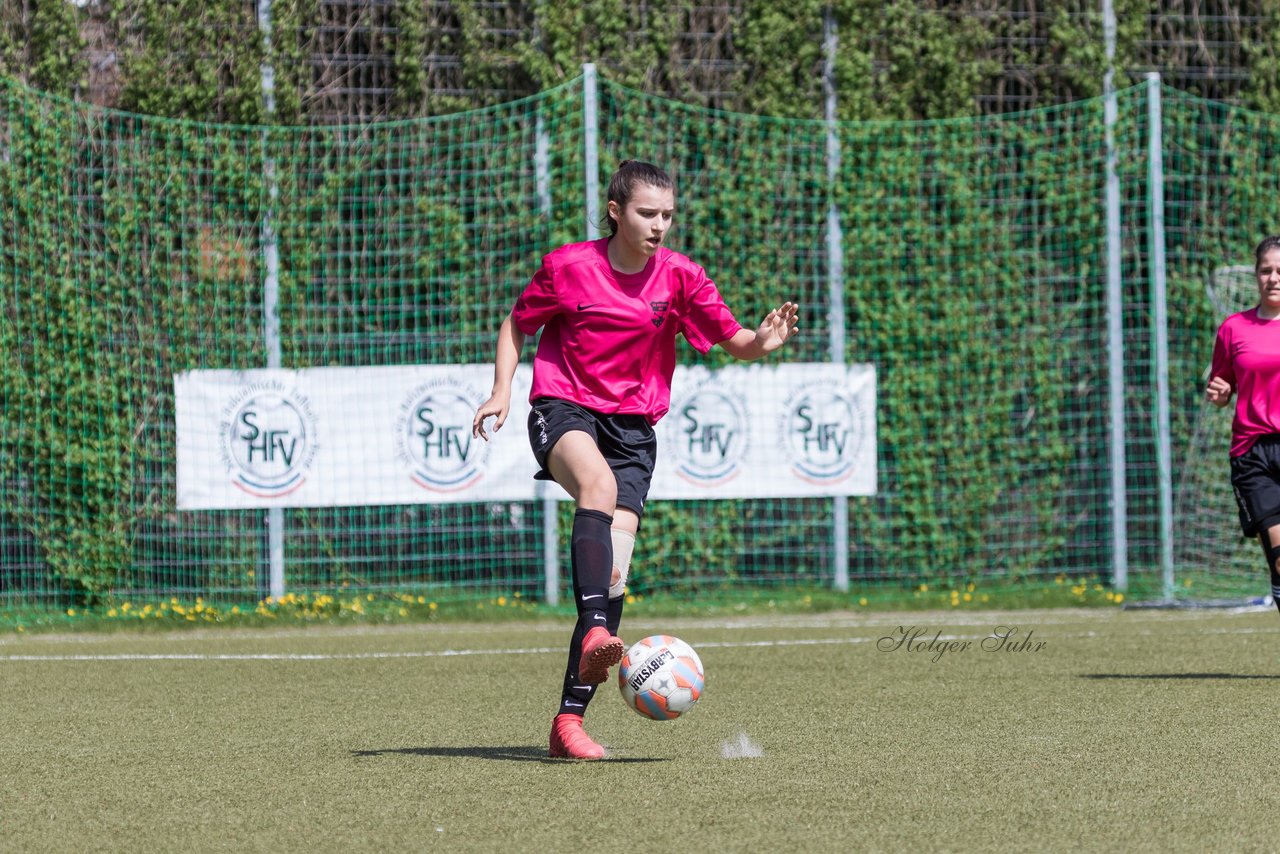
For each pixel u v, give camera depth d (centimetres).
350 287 4062
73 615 3866
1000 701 2212
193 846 1266
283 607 3888
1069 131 4325
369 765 1678
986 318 4306
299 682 2606
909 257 4291
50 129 3966
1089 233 4325
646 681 1609
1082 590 4191
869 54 4334
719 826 1312
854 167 4262
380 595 4012
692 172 4225
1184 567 4306
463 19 4184
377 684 2569
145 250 4000
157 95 4116
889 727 1956
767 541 4191
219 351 4006
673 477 4050
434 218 4091
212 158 4028
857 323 4266
